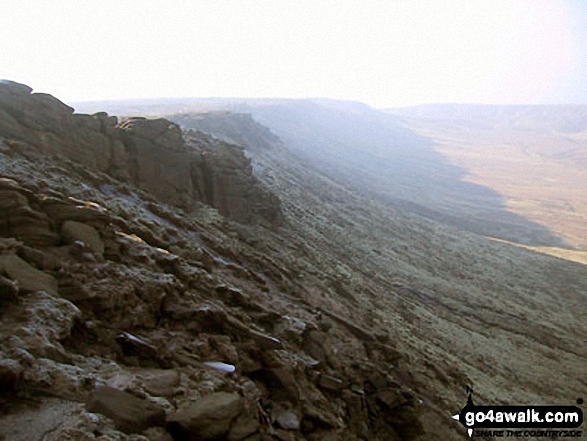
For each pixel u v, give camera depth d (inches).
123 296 354.0
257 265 719.7
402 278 1456.7
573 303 1681.8
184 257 522.0
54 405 228.8
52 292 316.8
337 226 1743.4
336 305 766.5
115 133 784.3
